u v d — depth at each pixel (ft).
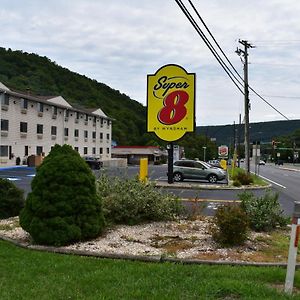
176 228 31.35
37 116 185.88
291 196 73.97
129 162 306.76
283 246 26.89
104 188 34.53
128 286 17.43
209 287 17.25
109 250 24.79
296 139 473.67
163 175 141.59
